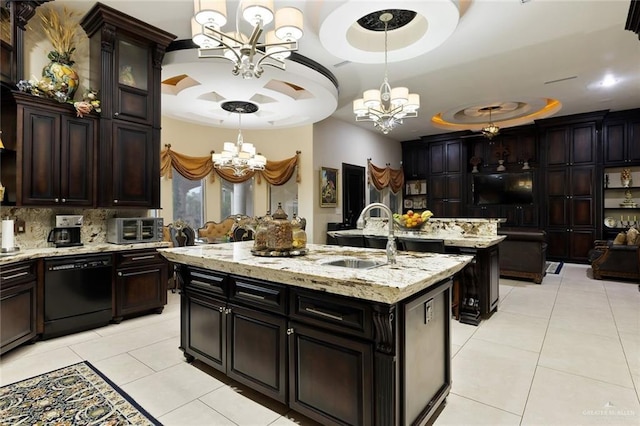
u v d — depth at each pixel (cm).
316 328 186
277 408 212
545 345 306
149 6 343
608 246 571
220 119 650
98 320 350
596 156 720
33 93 322
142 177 393
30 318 304
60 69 342
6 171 326
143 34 379
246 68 272
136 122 387
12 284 285
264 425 195
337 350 177
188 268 268
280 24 241
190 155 659
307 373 190
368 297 157
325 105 561
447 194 924
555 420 197
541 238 542
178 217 649
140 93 389
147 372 258
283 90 513
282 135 728
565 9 336
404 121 793
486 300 370
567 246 752
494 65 473
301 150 706
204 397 224
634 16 274
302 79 444
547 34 387
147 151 396
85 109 347
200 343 260
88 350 298
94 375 253
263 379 213
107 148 366
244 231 554
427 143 957
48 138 332
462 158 900
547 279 580
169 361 277
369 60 407
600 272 577
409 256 241
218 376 252
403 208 1025
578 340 316
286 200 736
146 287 388
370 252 262
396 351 161
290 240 242
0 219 326
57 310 324
